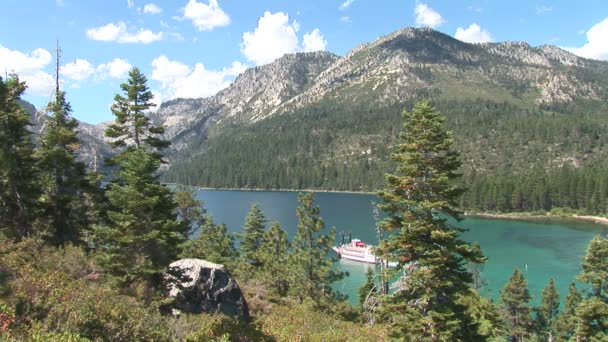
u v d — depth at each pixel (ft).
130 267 66.95
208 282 74.54
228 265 148.97
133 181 70.95
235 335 42.16
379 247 72.79
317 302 110.11
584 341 126.93
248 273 138.62
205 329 41.39
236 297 76.89
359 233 390.21
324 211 543.80
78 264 68.54
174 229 73.67
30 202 94.32
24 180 92.99
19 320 30.73
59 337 27.40
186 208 165.89
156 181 74.95
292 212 534.37
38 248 71.20
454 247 66.85
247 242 175.01
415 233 68.74
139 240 68.90
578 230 414.62
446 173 69.21
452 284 68.08
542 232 404.16
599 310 123.65
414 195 71.67
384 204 74.64
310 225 116.37
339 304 112.57
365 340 71.51
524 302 180.45
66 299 37.04
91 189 100.94
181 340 41.52
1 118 90.17
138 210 70.59
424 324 67.05
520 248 329.11
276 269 122.93
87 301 36.94
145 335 36.70
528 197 527.40
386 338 74.43
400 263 72.23
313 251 114.73
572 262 281.74
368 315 111.45
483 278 239.09
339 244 343.67
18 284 37.45
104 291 47.11
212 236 165.89
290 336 60.54
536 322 182.70
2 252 62.18
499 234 393.70
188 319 50.37
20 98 96.94
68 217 101.55
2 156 87.71
